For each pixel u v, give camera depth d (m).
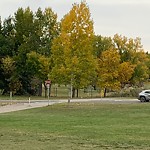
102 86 67.06
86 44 41.88
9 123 23.88
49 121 25.53
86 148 14.16
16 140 16.14
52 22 67.38
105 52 67.19
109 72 67.19
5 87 72.81
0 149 13.87
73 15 41.69
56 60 43.31
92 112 34.44
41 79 66.38
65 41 41.97
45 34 68.12
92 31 42.09
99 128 21.08
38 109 38.41
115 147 14.48
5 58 70.50
